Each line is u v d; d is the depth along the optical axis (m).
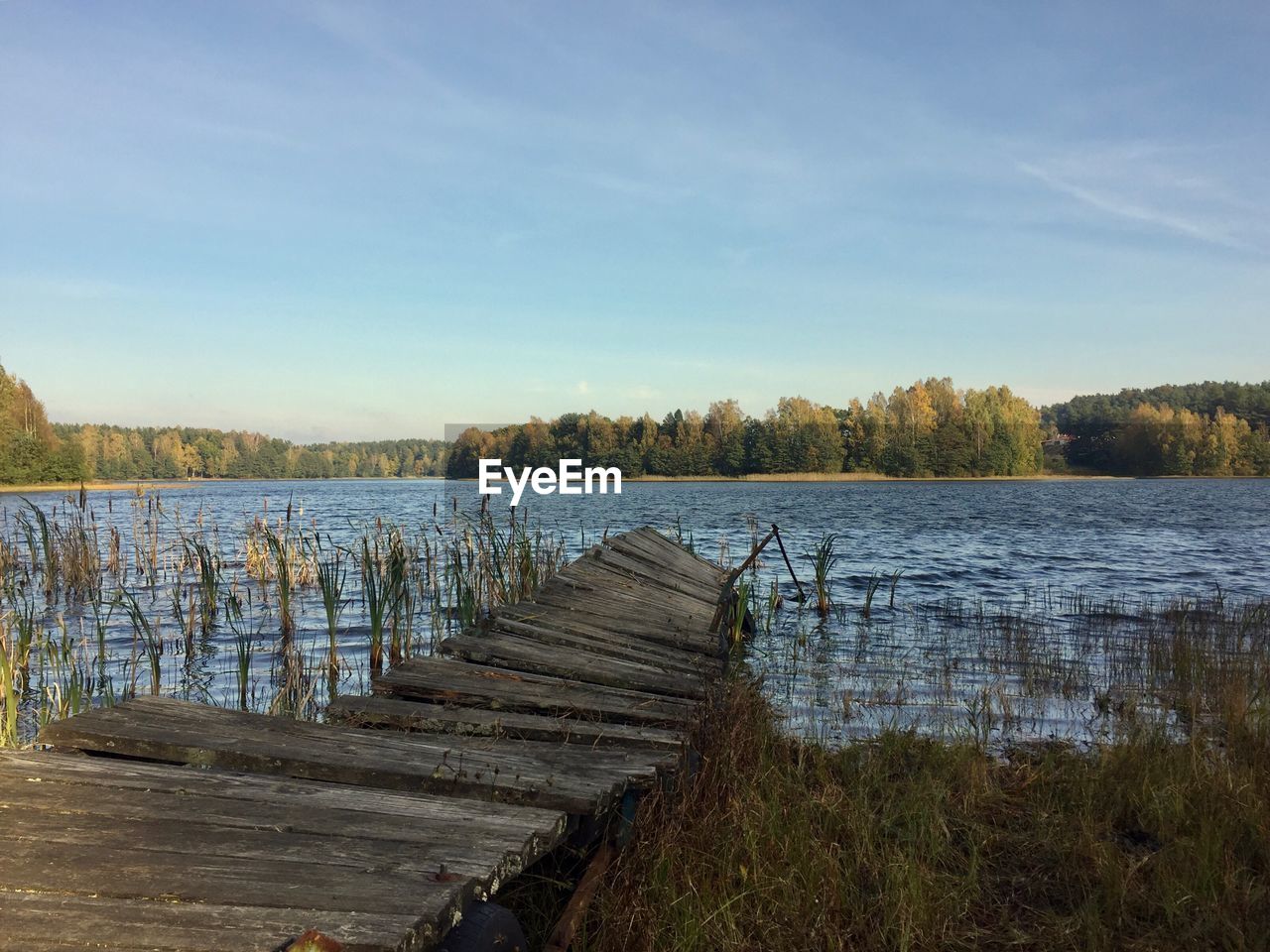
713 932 3.60
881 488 85.69
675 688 6.12
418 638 11.10
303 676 8.82
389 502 49.19
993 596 15.76
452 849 2.89
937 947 3.77
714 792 4.89
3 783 3.24
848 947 3.71
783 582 17.38
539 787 3.74
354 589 15.41
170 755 3.93
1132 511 49.53
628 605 9.45
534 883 3.78
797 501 56.28
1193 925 3.89
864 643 11.12
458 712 5.09
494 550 12.05
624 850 3.92
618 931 3.39
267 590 15.17
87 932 2.21
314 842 2.89
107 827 2.89
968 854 4.72
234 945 2.17
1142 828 5.03
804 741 6.57
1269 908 3.98
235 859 2.71
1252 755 5.92
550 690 5.68
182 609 13.12
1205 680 8.33
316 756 3.90
